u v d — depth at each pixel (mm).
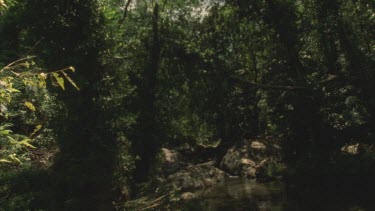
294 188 17375
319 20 20672
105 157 14727
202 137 39656
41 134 15961
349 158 17578
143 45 23094
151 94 22375
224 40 25578
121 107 16734
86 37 15562
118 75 16812
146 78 22406
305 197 15062
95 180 13414
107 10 16719
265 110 25781
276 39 22531
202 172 24672
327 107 20594
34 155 14883
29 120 14398
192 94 24969
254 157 26094
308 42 22984
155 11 23234
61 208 11461
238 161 26031
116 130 15969
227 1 22750
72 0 15320
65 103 14734
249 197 16953
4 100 3713
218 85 22906
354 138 20078
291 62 21125
